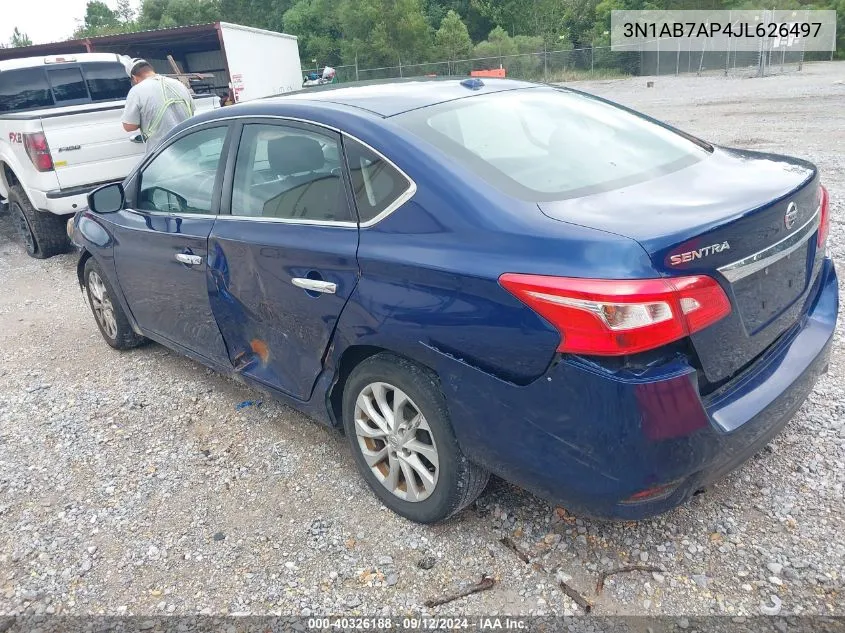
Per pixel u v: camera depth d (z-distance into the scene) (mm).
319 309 2936
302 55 52938
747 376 2449
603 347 2092
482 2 54719
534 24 53875
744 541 2678
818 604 2371
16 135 7219
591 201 2439
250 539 2977
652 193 2484
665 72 36406
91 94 9461
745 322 2359
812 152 9414
